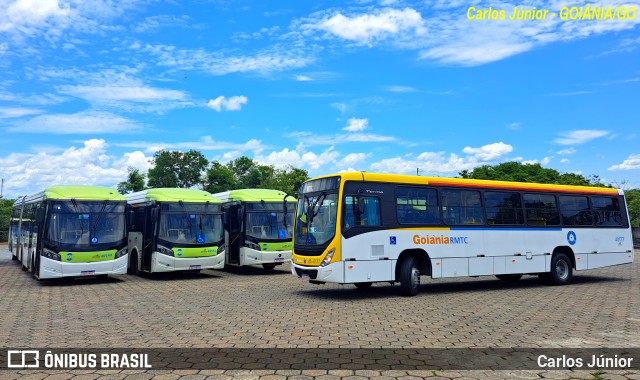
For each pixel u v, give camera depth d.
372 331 8.88
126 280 19.38
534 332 8.78
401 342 8.00
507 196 16.28
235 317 10.43
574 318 10.23
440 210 14.84
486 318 10.24
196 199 19.95
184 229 19.36
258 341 8.10
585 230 17.84
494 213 15.88
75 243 17.20
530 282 18.14
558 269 17.03
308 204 14.18
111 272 17.62
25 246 22.52
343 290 15.53
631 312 11.02
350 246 13.17
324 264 13.15
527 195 16.73
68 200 17.52
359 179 13.69
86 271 17.20
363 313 10.94
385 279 13.59
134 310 11.56
